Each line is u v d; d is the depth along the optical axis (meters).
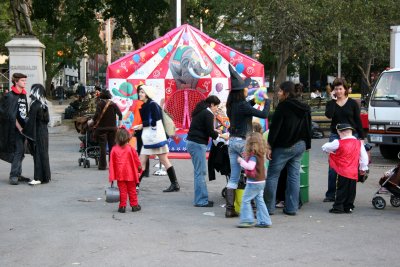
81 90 51.28
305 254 7.39
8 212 10.05
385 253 7.46
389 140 17.05
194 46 17.47
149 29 38.16
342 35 30.97
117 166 9.98
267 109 9.78
